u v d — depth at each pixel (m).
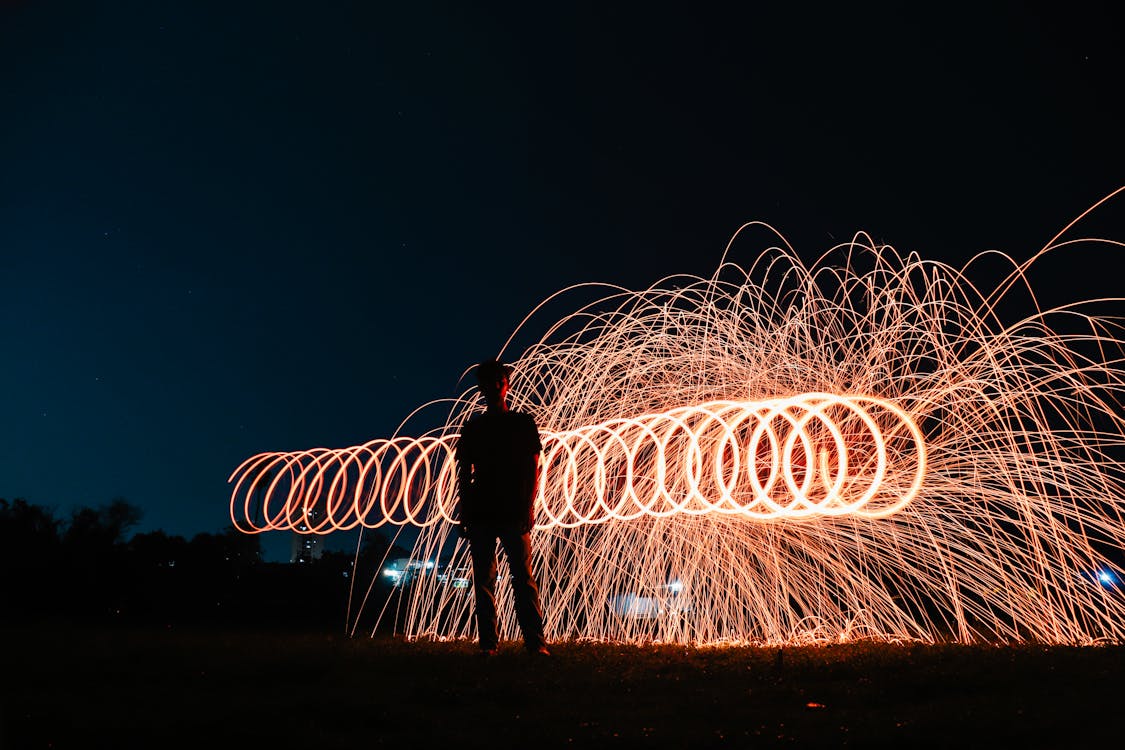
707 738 2.76
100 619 8.93
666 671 4.04
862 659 4.20
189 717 3.14
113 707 3.33
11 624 7.52
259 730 2.94
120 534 14.96
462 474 5.02
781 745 2.67
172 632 6.84
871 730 2.80
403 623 8.27
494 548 4.97
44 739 2.83
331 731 3.01
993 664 3.91
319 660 4.47
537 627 4.78
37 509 13.95
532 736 2.84
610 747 2.70
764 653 4.66
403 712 3.19
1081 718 2.86
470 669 4.13
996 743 2.65
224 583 11.17
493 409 5.07
